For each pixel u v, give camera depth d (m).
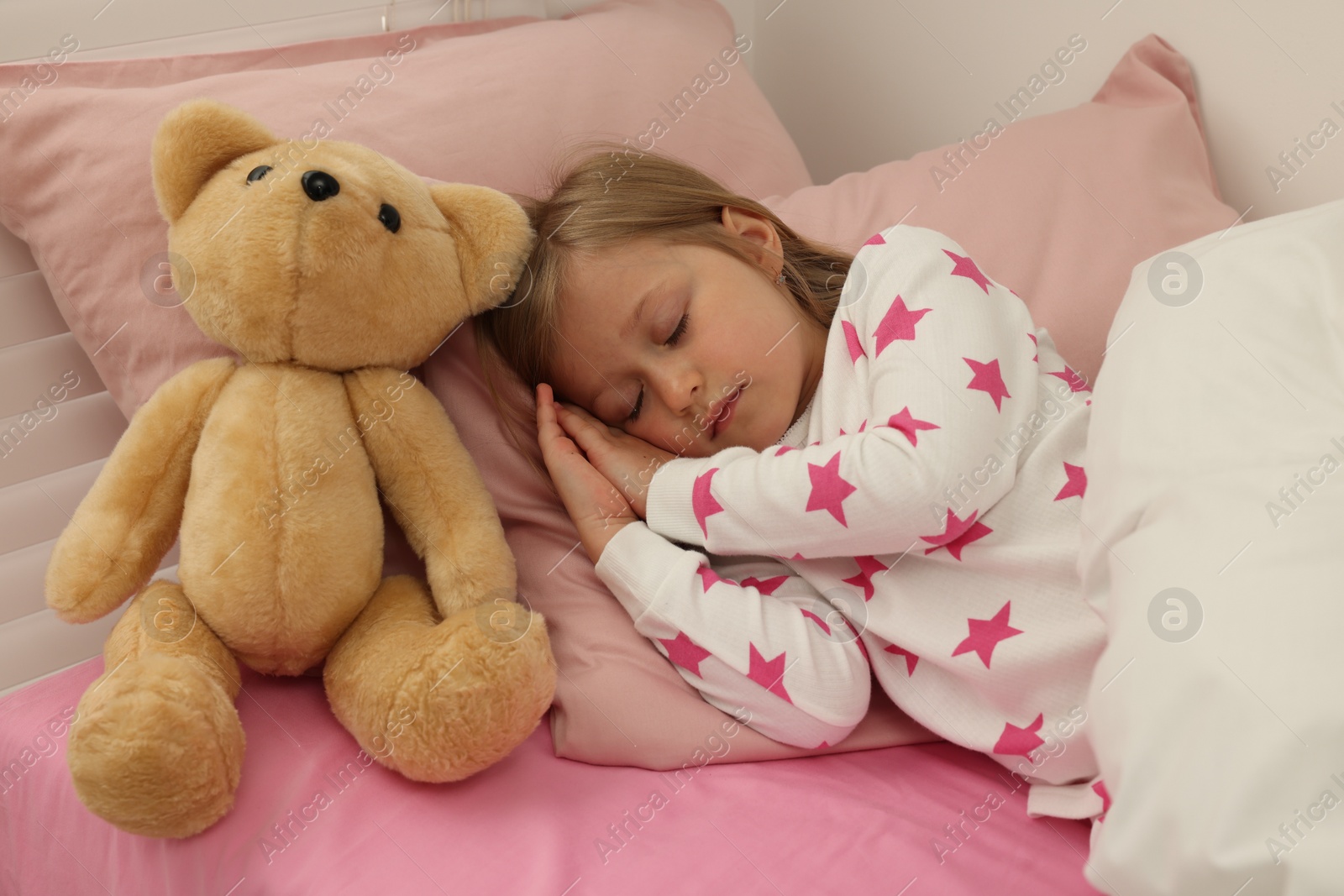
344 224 0.73
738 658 0.83
